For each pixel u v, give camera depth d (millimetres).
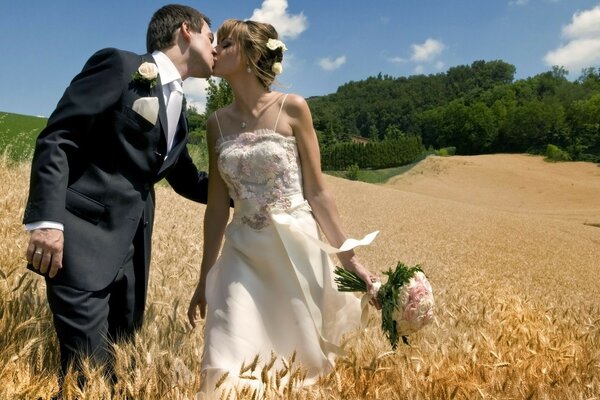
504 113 134500
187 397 2539
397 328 3240
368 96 188250
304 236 3303
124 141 2932
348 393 2955
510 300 5500
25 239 4938
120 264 2938
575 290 17094
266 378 2783
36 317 3088
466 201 76438
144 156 3000
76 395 2475
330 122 137250
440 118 145500
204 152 24219
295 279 3277
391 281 3242
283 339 3240
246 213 3361
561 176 91000
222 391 2816
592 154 119562
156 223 9000
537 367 3621
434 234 28906
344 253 3469
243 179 3361
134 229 3012
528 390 3137
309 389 2832
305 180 3506
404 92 185000
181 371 2869
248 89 3430
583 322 5211
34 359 2867
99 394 2463
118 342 2949
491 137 133875
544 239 32750
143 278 3221
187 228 9125
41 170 2689
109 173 2936
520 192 81562
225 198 3641
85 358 2738
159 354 2846
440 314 5129
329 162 111375
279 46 3396
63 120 2770
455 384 3139
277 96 3447
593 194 79188
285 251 3301
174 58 3219
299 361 3221
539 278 18609
